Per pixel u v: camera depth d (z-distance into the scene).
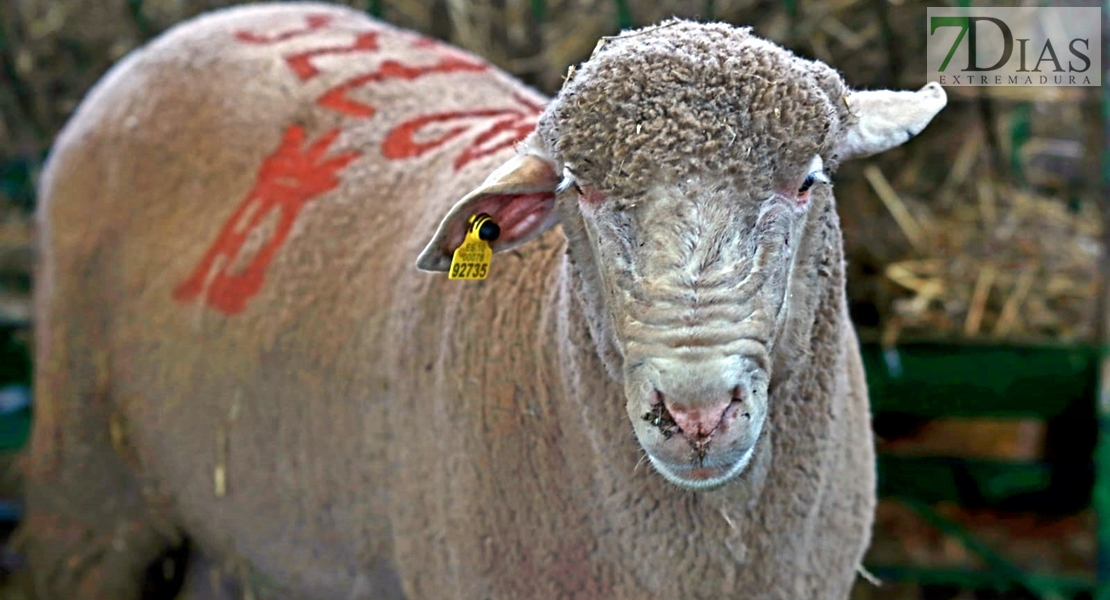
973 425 5.98
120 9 6.30
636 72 2.40
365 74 4.25
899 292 5.38
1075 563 5.44
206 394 4.14
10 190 6.70
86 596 4.85
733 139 2.32
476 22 5.93
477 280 3.31
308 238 3.93
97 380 4.61
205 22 4.80
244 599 4.70
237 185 4.20
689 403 2.31
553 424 3.08
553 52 5.86
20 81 6.48
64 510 4.82
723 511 2.86
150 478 4.62
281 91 4.28
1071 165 5.50
